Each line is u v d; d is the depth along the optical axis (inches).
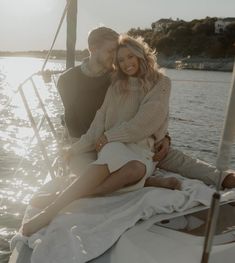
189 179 145.1
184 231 115.5
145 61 141.2
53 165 176.1
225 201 126.9
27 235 122.5
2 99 1630.2
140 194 126.9
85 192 126.3
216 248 109.2
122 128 137.1
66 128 169.9
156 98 139.7
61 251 108.7
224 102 1579.7
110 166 127.1
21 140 826.2
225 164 74.9
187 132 901.2
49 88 2208.4
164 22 2859.3
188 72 3550.7
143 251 106.4
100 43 156.2
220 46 3531.0
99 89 159.9
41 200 136.6
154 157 145.5
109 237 112.7
